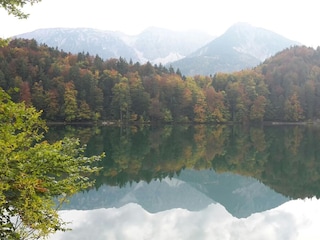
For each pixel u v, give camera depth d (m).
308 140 57.78
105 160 35.16
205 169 34.69
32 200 7.48
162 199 23.97
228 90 109.19
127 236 16.25
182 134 67.19
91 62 114.31
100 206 20.89
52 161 8.41
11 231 7.71
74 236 15.63
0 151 7.64
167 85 102.25
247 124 103.31
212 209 22.44
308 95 111.94
